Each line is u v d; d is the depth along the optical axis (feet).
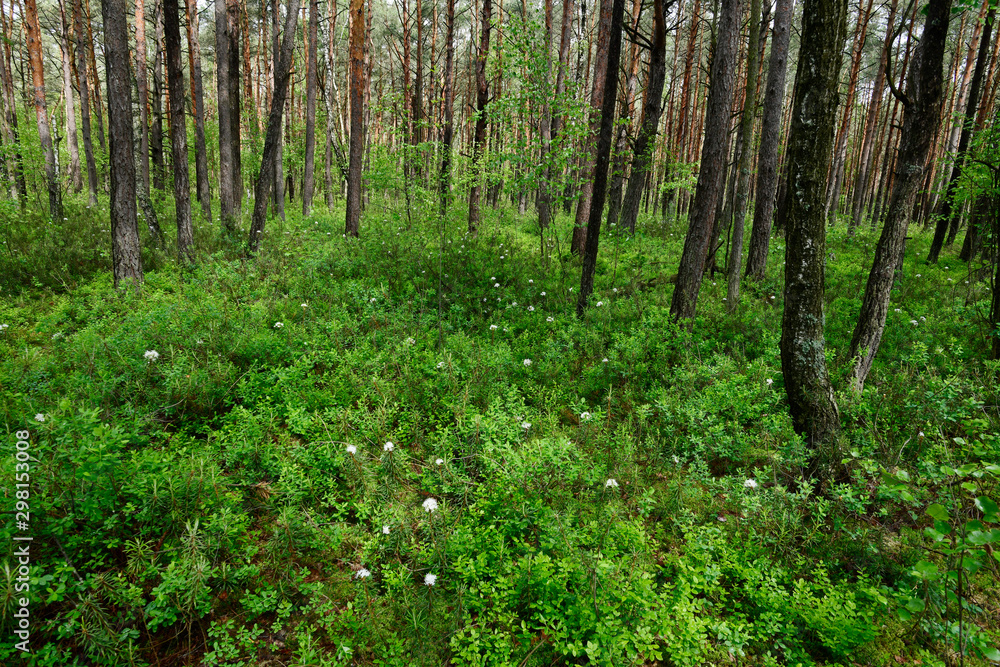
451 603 9.76
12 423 13.17
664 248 44.37
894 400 17.38
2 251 31.27
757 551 11.64
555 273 35.06
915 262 45.52
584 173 39.60
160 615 8.96
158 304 22.95
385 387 17.31
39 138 48.70
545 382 19.71
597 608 9.32
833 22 13.25
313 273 29.73
